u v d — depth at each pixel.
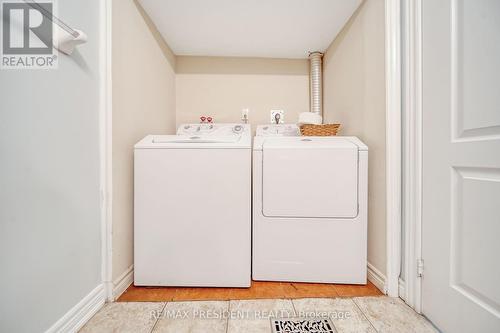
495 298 0.77
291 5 1.58
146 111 1.62
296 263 1.35
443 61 0.94
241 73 2.42
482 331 0.81
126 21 1.33
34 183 0.79
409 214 1.13
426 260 1.05
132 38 1.41
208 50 2.26
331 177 1.32
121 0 1.27
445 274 0.95
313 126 1.70
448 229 0.93
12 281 0.73
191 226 1.29
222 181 1.29
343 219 1.33
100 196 1.13
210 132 2.02
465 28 0.85
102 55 1.13
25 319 0.76
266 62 2.43
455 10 0.89
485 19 0.78
